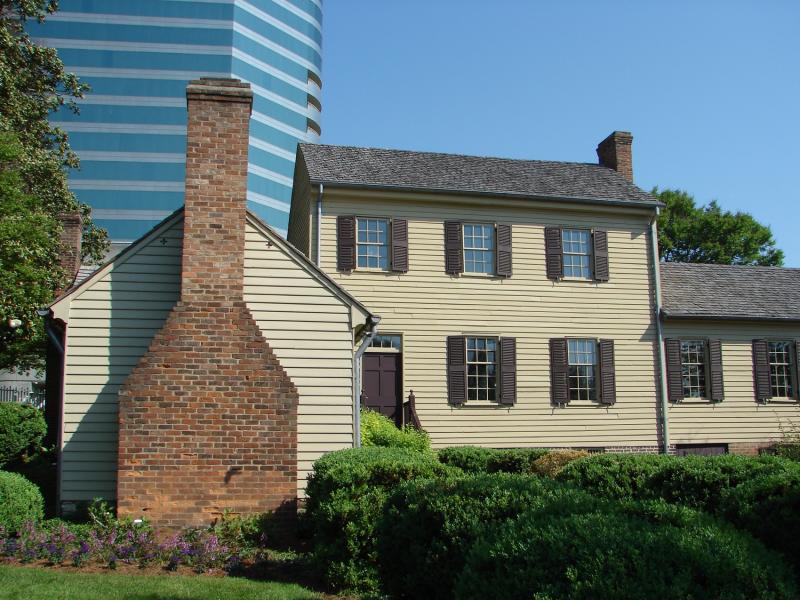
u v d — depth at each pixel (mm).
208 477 9164
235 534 8664
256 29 56812
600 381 18250
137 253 10438
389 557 5773
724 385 19453
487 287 17703
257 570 7516
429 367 16922
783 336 20281
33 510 8711
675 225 39406
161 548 7727
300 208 19328
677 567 3471
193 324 9484
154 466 9078
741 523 5930
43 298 14766
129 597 6129
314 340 10680
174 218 10555
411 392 16453
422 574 5262
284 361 10539
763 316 19672
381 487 7301
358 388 10711
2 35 19969
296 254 10789
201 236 9773
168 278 10438
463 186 17781
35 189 19531
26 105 20375
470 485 5469
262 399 9438
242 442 9305
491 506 5051
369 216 17141
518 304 17875
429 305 17188
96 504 9656
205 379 9359
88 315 10203
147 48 53438
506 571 3762
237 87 10273
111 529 8406
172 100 53188
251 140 54281
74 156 22844
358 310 10859
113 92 52344
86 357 10109
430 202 17609
